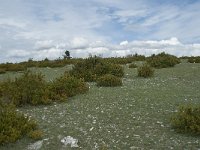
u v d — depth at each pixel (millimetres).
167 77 21000
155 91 16531
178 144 10086
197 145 9984
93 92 16453
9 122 11031
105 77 18266
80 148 10031
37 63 29688
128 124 11773
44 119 12469
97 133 11008
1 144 10266
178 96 15422
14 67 26594
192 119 11055
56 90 15500
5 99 14000
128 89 17094
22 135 10828
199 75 21281
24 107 14156
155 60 26484
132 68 25562
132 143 10227
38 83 15656
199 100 14648
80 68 20891
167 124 11695
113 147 10008
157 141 10328
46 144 10289
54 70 25891
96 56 22266
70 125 11750
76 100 15000
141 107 13664
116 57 33875
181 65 26359
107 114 12867
